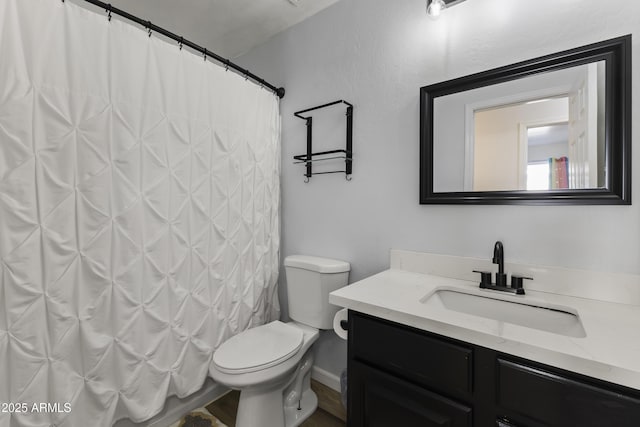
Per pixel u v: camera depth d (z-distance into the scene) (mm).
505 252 1214
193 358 1469
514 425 735
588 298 1043
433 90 1363
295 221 1985
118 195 1184
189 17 1882
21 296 974
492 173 1228
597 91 1023
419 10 1425
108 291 1161
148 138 1271
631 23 978
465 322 828
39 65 992
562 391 672
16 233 962
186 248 1426
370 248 1613
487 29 1241
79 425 1108
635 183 976
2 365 952
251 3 1762
